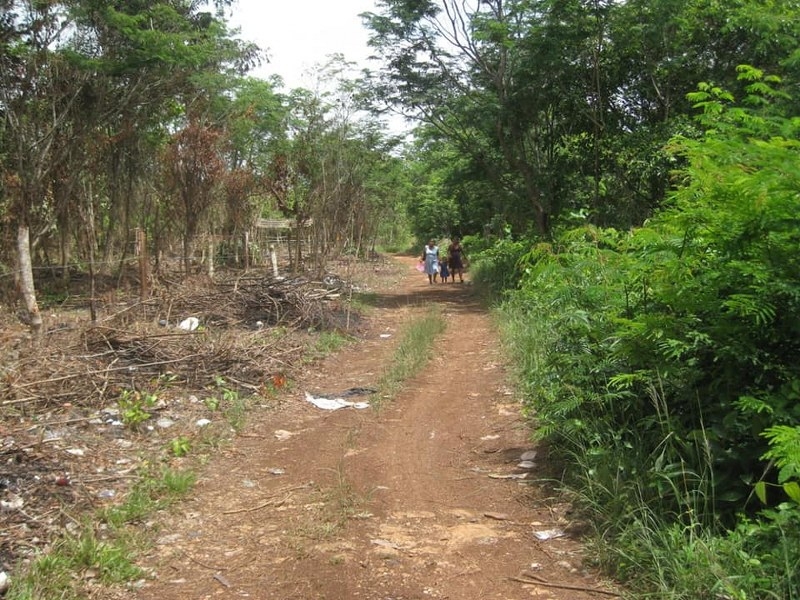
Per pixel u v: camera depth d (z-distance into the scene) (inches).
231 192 731.4
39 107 509.0
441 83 718.5
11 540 162.7
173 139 602.2
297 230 749.3
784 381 163.3
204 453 236.4
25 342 328.5
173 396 287.6
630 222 587.2
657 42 552.7
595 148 620.7
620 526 161.3
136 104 588.1
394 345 444.8
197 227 639.8
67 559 153.9
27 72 487.5
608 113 628.7
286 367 349.1
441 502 196.4
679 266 174.4
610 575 150.8
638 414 197.2
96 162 582.2
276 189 759.7
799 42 467.8
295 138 751.7
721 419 165.8
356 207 840.3
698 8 538.6
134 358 312.5
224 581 152.5
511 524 181.2
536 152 747.4
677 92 597.3
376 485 208.8
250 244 865.5
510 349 366.0
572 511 184.2
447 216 1429.6
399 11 680.4
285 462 231.3
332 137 736.3
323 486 208.2
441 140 879.7
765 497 141.3
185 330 372.2
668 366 175.5
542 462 220.1
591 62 614.2
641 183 593.9
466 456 233.8
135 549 165.6
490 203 1004.6
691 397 175.8
